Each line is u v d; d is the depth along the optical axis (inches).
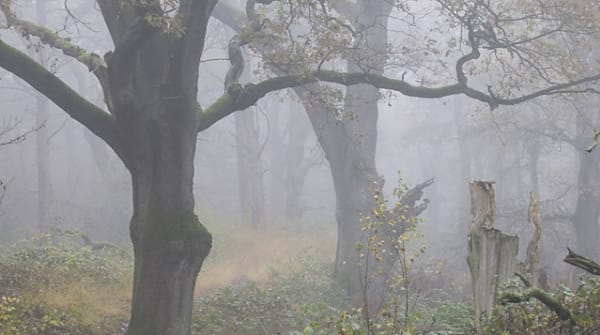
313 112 827.4
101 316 523.2
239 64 517.0
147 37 407.2
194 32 422.9
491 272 273.1
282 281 783.1
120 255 840.9
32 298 484.4
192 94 438.0
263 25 564.1
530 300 270.8
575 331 244.5
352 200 815.1
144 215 446.9
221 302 638.5
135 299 441.4
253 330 559.2
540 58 639.8
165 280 435.2
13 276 540.4
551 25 641.6
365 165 824.3
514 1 707.4
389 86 548.7
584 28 615.2
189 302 447.8
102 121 450.9
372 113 853.8
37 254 665.6
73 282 571.8
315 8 550.9
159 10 414.0
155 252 435.8
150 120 430.3
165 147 435.8
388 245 745.0
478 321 271.1
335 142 832.3
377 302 740.0
